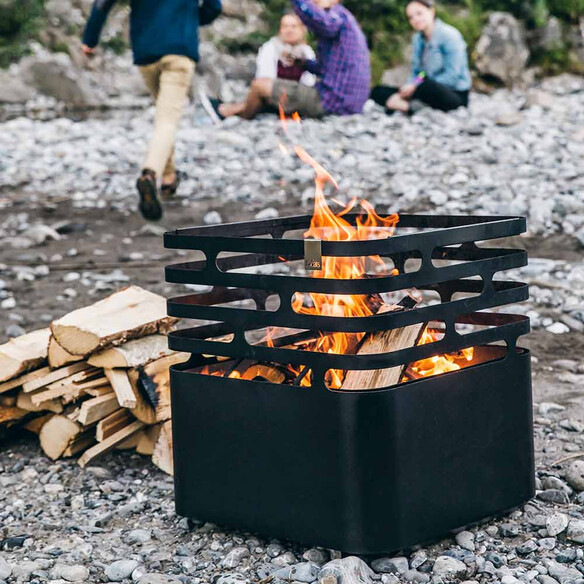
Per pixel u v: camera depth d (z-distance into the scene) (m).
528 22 15.60
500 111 11.04
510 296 2.63
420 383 2.44
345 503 2.40
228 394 2.57
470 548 2.55
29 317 5.01
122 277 5.71
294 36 10.61
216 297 2.84
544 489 2.94
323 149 9.09
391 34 15.36
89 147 9.96
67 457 3.38
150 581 2.39
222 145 9.46
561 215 6.66
